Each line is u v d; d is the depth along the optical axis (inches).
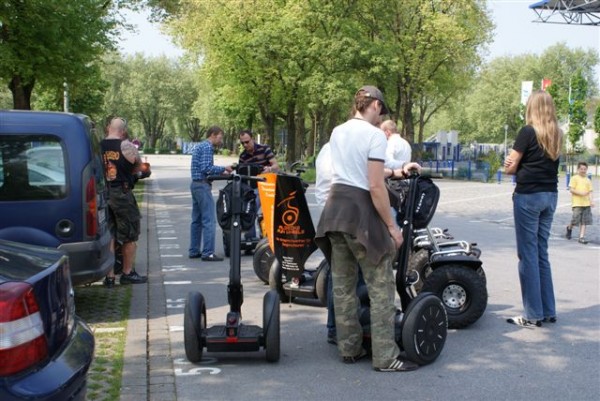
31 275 134.2
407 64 1539.1
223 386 202.1
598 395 195.3
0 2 706.8
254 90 1576.0
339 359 227.0
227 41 1498.5
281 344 244.4
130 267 345.7
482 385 202.5
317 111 1683.1
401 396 193.6
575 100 1994.3
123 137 335.9
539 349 237.8
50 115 266.8
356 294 225.9
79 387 137.9
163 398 191.8
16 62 742.5
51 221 262.2
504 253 452.1
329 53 1400.1
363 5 1510.8
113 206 334.0
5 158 259.8
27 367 126.0
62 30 770.2
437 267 262.5
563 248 497.4
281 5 1494.8
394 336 217.9
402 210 230.1
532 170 256.5
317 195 238.4
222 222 218.1
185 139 3865.7
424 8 1485.0
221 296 319.3
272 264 311.0
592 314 286.8
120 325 265.3
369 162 201.8
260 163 438.3
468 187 1250.0
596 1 1252.5
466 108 3326.8
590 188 538.6
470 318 259.6
